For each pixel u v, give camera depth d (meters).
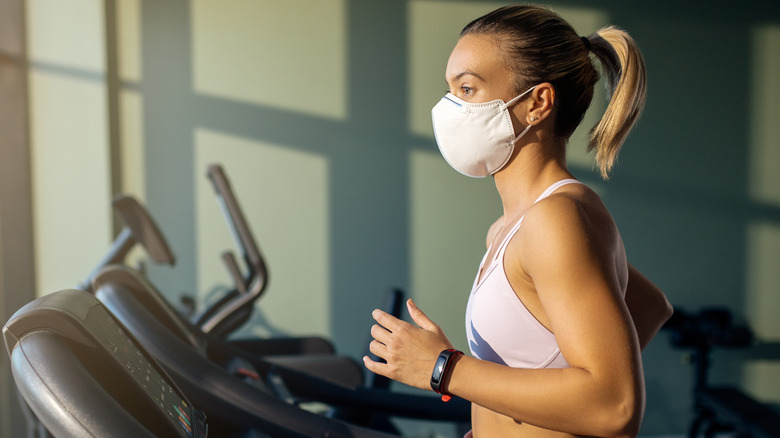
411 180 3.85
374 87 3.80
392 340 0.91
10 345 0.79
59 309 0.82
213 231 3.79
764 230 3.97
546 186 1.02
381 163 3.84
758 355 4.01
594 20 3.82
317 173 3.82
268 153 3.78
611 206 3.91
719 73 3.90
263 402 1.35
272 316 3.85
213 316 2.72
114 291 1.49
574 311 0.81
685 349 3.79
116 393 0.85
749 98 3.92
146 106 3.70
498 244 1.04
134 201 2.42
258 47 3.74
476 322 0.99
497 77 1.00
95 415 0.70
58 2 3.32
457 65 1.02
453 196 3.88
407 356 0.90
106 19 3.56
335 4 3.75
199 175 3.76
